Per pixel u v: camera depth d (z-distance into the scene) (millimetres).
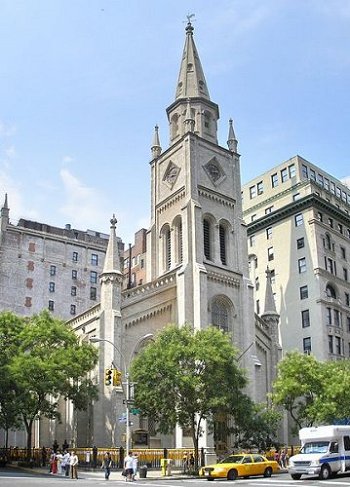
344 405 50562
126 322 51125
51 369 44844
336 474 34688
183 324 48062
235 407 42969
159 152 67250
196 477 37938
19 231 92625
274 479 34125
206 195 60500
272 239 84562
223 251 60875
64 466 40000
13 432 67625
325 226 80438
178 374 41125
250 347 56938
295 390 50156
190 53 69375
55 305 92688
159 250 62594
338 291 78625
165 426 42219
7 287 88812
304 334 75438
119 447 45250
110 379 39469
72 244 97938
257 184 94625
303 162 88812
